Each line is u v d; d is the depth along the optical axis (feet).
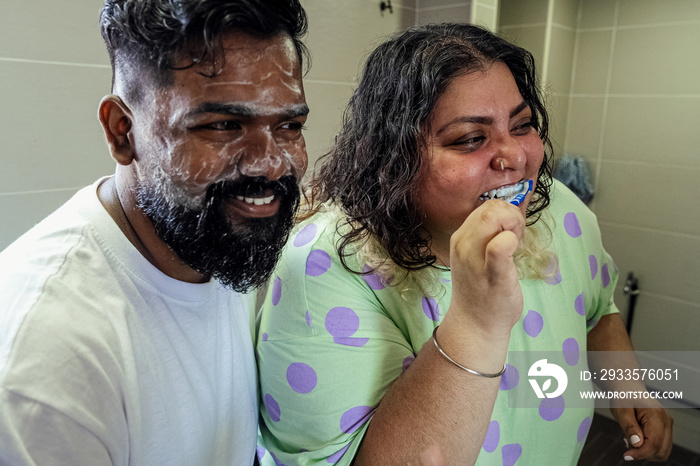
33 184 2.98
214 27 1.41
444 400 1.76
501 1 5.03
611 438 5.08
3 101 2.79
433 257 2.15
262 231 1.63
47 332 1.46
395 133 2.00
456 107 1.88
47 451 1.41
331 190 2.37
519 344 2.39
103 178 1.90
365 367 1.97
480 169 1.91
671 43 4.67
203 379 1.89
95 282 1.62
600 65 5.12
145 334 1.72
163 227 1.63
